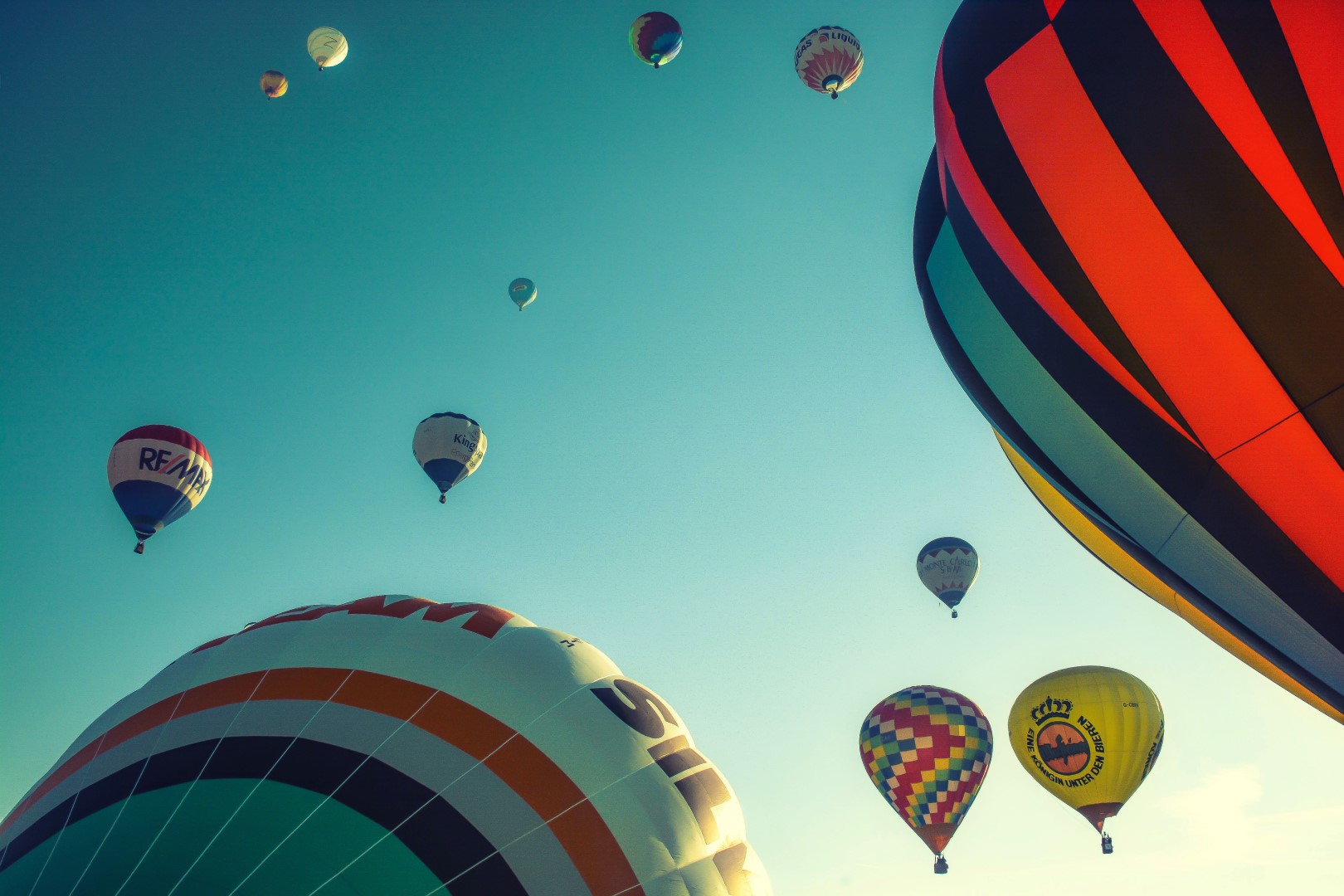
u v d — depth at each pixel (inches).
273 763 295.1
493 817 298.7
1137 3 317.4
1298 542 321.7
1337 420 303.0
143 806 284.4
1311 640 336.2
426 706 323.9
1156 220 320.8
